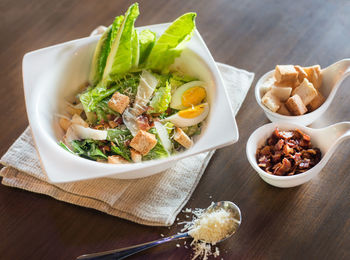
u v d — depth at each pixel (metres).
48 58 0.36
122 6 0.49
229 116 0.31
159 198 0.34
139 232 0.32
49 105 0.35
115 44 0.35
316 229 0.31
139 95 0.36
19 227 0.33
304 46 0.43
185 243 0.31
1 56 0.45
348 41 0.43
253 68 0.42
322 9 0.46
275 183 0.32
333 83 0.36
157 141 0.34
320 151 0.33
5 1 0.51
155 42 0.37
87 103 0.36
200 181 0.35
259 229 0.32
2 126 0.39
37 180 0.35
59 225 0.33
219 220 0.31
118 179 0.35
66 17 0.49
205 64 0.35
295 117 0.34
